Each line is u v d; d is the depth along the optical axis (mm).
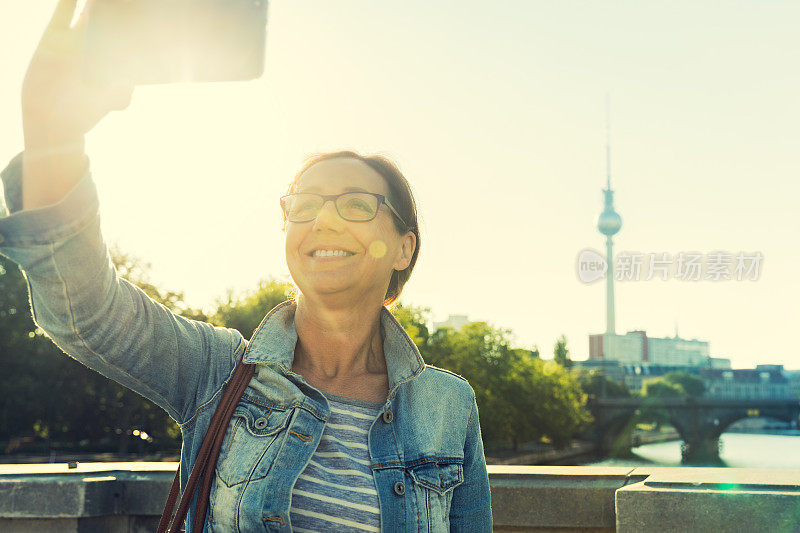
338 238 1845
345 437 1825
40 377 51906
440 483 1897
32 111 1266
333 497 1728
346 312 1893
